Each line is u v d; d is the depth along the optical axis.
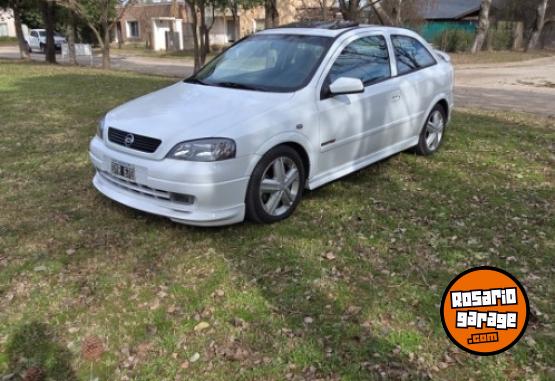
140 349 3.03
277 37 5.51
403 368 2.90
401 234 4.49
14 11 26.19
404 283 3.73
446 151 6.98
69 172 5.87
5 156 6.44
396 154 6.73
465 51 33.31
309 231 4.49
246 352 3.01
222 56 5.69
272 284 3.67
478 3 38.72
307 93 4.69
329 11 19.56
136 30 48.91
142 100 4.95
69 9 21.75
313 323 3.26
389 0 18.91
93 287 3.62
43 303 3.44
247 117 4.25
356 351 3.02
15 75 15.34
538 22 34.97
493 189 5.63
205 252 4.09
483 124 8.81
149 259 3.98
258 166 4.28
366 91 5.29
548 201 5.31
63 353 3.00
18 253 4.05
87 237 4.31
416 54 6.30
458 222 4.76
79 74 16.16
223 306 3.42
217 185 4.03
